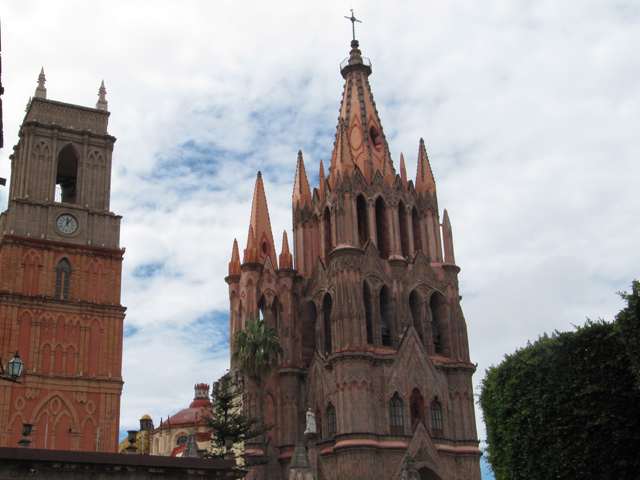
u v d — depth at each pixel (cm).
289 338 8756
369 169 9450
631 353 4675
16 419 7344
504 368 5659
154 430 13088
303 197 9725
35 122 8475
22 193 8250
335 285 8362
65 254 8131
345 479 7556
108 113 9006
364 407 7812
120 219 8619
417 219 9525
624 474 4803
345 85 10325
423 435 8038
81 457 4125
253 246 9106
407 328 8525
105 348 7969
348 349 7994
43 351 7688
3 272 7769
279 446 8394
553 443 5119
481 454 8369
